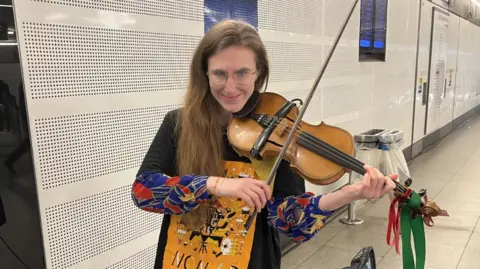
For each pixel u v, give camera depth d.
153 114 2.06
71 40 1.66
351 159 1.16
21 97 1.51
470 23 9.94
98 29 1.76
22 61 1.50
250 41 1.08
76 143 1.71
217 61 1.07
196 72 1.15
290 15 3.10
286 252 3.22
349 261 3.06
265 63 1.19
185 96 1.18
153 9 2.00
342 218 3.89
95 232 1.83
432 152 7.00
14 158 1.50
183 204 1.06
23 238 1.56
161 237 1.23
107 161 1.86
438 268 2.91
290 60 3.15
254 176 1.17
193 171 1.16
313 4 3.38
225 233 1.15
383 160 3.98
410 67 5.95
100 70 1.78
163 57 2.09
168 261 1.20
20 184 1.53
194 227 1.16
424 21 6.32
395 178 1.15
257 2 2.74
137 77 1.96
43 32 1.56
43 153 1.60
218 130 1.18
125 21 1.87
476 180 5.18
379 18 4.71
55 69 1.61
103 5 1.77
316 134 1.29
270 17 2.88
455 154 6.80
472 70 11.06
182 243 1.18
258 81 1.25
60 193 1.67
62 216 1.69
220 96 1.11
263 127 1.23
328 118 3.80
